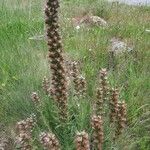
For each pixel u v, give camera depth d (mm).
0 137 517
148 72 643
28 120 453
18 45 750
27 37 818
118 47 803
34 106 528
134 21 1018
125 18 1073
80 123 461
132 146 472
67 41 803
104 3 1386
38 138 450
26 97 555
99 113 469
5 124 538
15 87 599
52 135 385
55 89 460
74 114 478
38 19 933
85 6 1269
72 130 453
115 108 459
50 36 441
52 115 479
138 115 537
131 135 500
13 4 1051
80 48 760
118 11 1180
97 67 676
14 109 547
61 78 457
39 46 758
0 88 617
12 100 560
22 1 1113
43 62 658
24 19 933
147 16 1104
